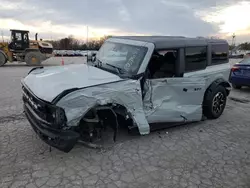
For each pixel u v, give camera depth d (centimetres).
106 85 332
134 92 359
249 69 816
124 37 465
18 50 1834
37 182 283
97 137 370
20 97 654
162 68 409
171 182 296
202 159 358
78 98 305
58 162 328
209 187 291
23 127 441
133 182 292
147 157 354
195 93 459
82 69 395
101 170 314
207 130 474
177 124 454
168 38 445
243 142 426
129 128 380
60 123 296
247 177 317
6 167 310
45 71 396
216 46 520
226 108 636
